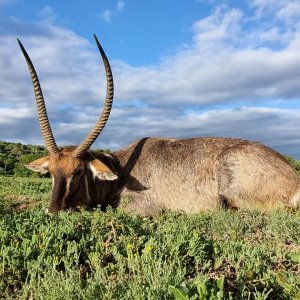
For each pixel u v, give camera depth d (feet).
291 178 6.36
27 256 3.20
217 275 3.25
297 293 2.58
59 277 2.81
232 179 6.34
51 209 5.60
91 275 3.10
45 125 6.01
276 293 2.84
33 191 9.95
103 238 3.74
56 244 3.40
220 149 6.62
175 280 2.71
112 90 6.14
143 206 6.51
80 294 2.64
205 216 5.50
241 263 3.44
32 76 6.18
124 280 2.90
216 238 4.52
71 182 5.83
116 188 6.68
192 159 6.66
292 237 4.39
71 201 5.85
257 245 3.99
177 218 5.75
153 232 4.09
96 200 6.33
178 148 6.82
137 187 6.63
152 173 6.68
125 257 3.41
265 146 6.77
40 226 3.79
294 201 6.29
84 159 6.07
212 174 6.51
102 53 6.21
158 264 2.95
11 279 2.99
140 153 6.87
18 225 3.80
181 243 3.54
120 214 4.32
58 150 6.03
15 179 14.65
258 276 3.10
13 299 2.80
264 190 6.29
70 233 3.71
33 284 2.85
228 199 6.36
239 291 2.85
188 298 2.27
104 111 6.08
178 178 6.60
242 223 4.99
